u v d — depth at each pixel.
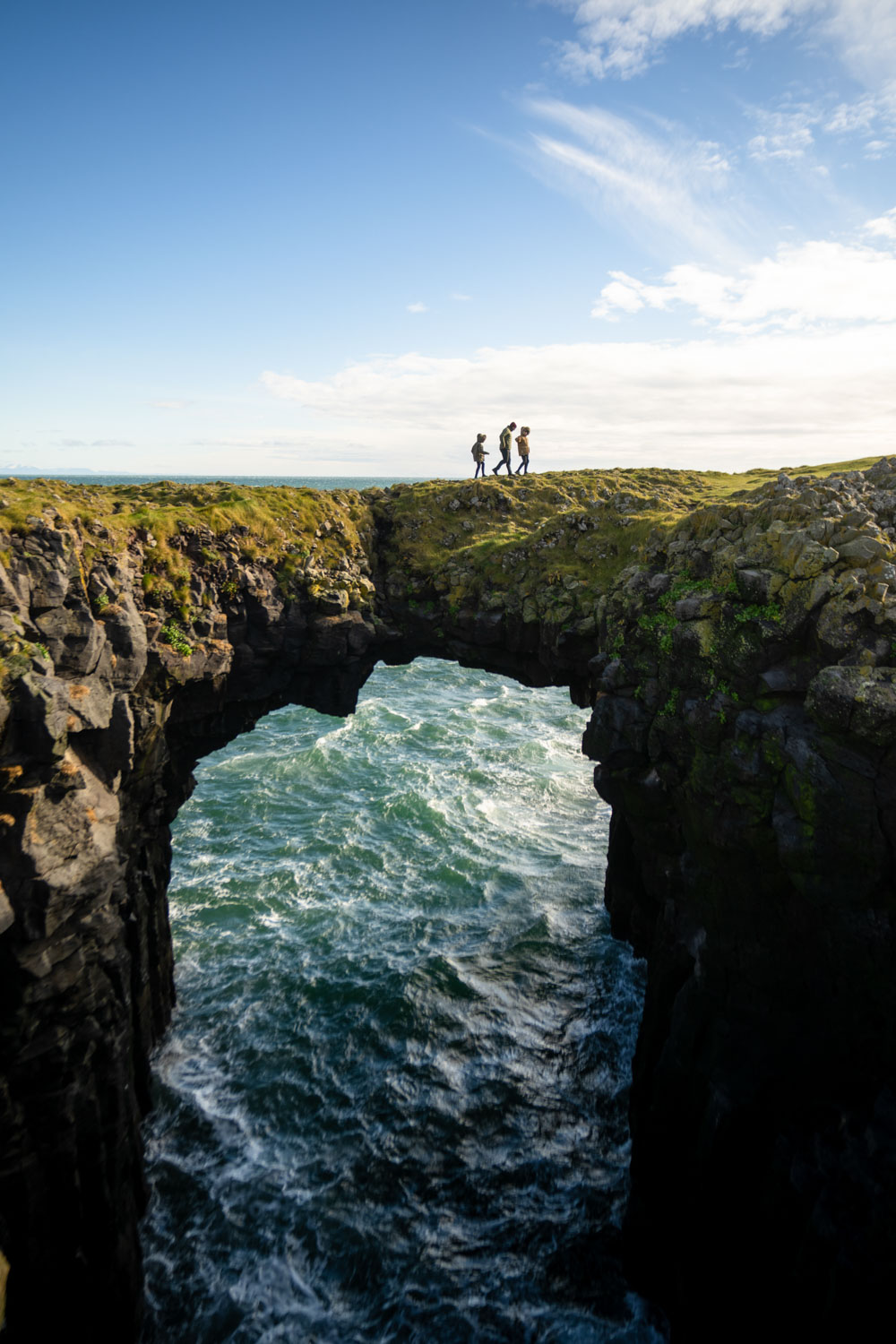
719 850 16.30
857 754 13.14
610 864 29.77
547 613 25.16
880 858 13.04
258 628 25.14
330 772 45.75
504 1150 20.77
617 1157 20.62
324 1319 16.81
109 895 15.70
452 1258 18.02
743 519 17.86
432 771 45.75
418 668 77.19
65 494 24.12
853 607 13.57
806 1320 13.61
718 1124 15.59
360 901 31.89
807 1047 14.97
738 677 15.61
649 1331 16.61
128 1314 16.41
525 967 27.73
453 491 34.06
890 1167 12.64
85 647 16.39
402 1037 24.53
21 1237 14.68
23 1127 14.64
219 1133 21.20
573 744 51.91
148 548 22.64
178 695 22.55
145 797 21.14
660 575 19.05
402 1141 21.02
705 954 16.91
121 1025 17.45
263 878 33.56
